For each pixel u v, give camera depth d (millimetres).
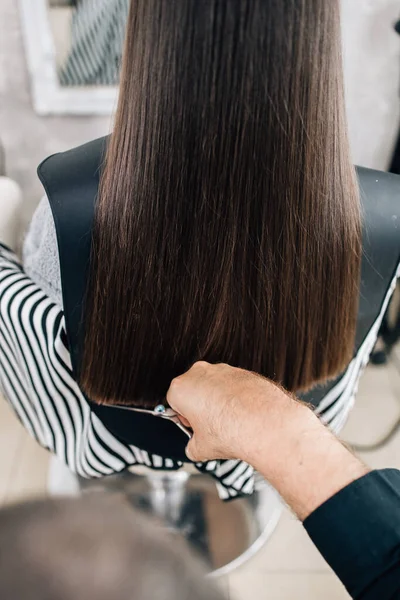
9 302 613
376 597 298
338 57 381
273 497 1004
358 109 1318
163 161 398
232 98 367
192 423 432
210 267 440
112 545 200
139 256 445
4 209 797
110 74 1192
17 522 205
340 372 563
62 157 479
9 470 1097
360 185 471
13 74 1209
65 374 615
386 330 1333
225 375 423
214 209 411
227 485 730
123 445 684
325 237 440
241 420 372
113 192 428
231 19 344
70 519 209
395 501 307
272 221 417
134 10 365
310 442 341
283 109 374
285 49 354
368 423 1222
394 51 1214
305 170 402
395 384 1315
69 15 1100
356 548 302
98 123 1287
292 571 961
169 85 370
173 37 355
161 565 201
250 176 396
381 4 1139
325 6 353
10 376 760
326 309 488
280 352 500
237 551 965
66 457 775
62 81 1201
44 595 184
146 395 545
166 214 419
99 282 476
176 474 986
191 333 481
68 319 520
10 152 1337
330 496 316
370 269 498
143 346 498
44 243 568
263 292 454
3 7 1098
